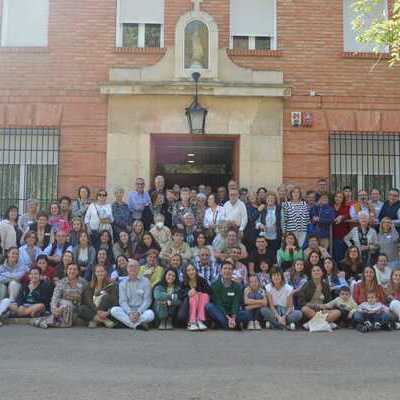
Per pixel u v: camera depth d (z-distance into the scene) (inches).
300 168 506.3
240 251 418.0
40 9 518.3
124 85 497.0
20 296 394.0
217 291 385.7
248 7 523.5
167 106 504.4
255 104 507.5
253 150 505.7
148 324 379.6
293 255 424.8
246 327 383.2
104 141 502.9
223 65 506.9
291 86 506.3
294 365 271.3
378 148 519.2
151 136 507.2
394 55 421.4
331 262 409.7
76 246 420.8
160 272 401.7
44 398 214.5
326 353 299.4
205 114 487.8
